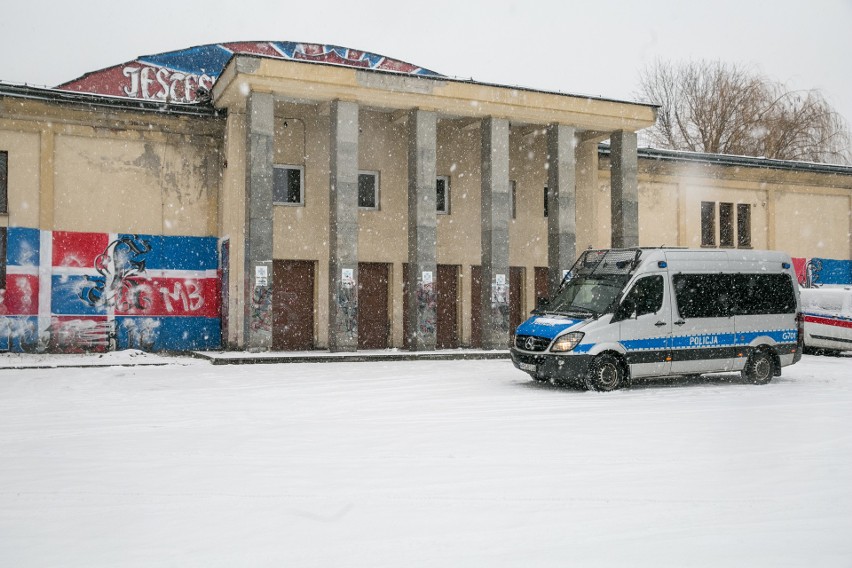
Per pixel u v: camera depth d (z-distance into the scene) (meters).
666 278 15.01
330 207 22.89
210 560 4.70
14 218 22.20
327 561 4.67
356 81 22.47
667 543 5.04
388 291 25.62
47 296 22.50
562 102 25.33
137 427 9.83
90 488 6.53
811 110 43.16
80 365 18.81
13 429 9.66
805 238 35.00
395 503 6.05
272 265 21.80
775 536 5.21
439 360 21.59
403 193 25.62
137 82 28.16
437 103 23.78
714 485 6.68
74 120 22.81
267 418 10.66
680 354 14.92
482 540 5.10
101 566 4.60
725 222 33.16
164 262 23.98
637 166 28.61
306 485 6.65
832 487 6.62
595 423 10.27
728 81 44.84
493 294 24.44
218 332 24.52
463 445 8.59
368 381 15.68
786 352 16.00
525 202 27.56
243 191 23.05
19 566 4.61
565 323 14.44
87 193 23.09
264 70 21.33
